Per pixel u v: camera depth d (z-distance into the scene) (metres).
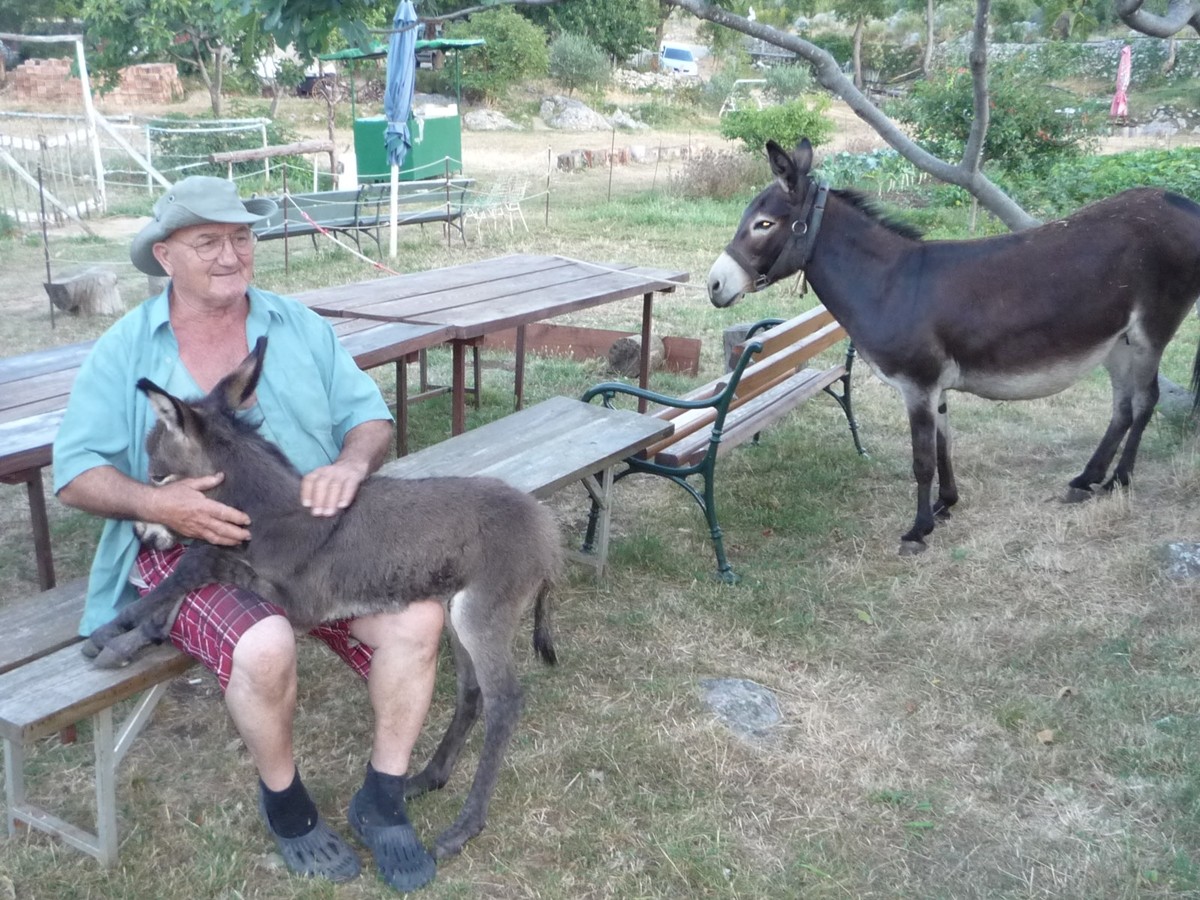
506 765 3.42
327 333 3.26
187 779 3.35
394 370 7.79
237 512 2.68
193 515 2.65
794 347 5.70
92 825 3.12
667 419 5.00
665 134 31.91
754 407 5.63
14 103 24.78
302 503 2.80
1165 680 3.98
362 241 13.41
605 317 9.65
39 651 2.90
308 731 3.62
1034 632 4.38
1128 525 5.36
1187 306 5.32
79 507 2.78
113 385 2.87
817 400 7.46
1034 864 3.08
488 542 2.93
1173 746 3.59
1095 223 5.09
